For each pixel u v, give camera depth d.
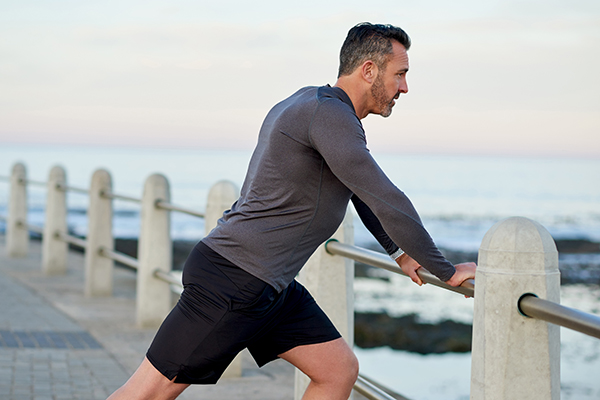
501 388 1.78
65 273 8.03
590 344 9.54
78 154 165.25
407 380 7.50
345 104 2.01
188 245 19.94
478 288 1.85
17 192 9.39
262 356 2.34
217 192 4.11
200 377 2.12
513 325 1.77
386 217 1.92
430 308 13.02
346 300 2.98
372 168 1.93
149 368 2.12
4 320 5.39
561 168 141.62
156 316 5.39
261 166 2.09
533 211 51.34
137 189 72.75
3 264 8.65
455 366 8.46
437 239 29.97
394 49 2.12
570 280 17.06
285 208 2.06
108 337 5.00
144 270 5.36
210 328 2.07
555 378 1.81
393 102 2.19
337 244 2.87
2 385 3.69
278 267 2.08
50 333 5.04
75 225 28.56
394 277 17.08
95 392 3.67
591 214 48.41
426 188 82.12
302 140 2.01
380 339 10.37
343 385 2.30
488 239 1.83
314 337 2.27
